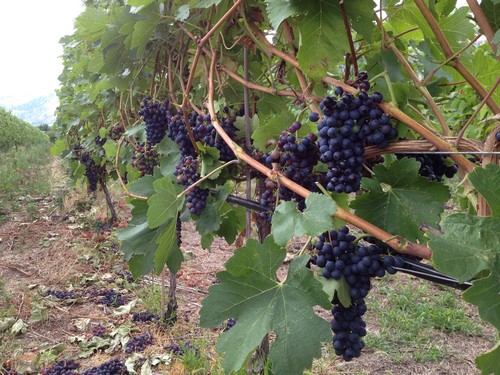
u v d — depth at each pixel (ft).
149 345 14.69
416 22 7.03
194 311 17.13
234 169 8.21
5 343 14.74
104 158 20.68
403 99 5.55
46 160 63.21
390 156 6.57
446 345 14.87
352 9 5.47
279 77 7.71
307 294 5.07
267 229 9.22
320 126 5.29
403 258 5.20
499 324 3.81
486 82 6.97
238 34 8.59
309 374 12.44
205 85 9.60
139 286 19.65
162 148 9.80
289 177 6.08
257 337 4.98
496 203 4.22
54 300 17.95
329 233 5.24
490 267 3.90
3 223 29.35
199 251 24.39
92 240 25.32
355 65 5.67
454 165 6.41
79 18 9.88
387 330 15.47
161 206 7.22
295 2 5.41
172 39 9.71
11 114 78.59
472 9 5.02
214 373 12.26
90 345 14.69
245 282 5.32
